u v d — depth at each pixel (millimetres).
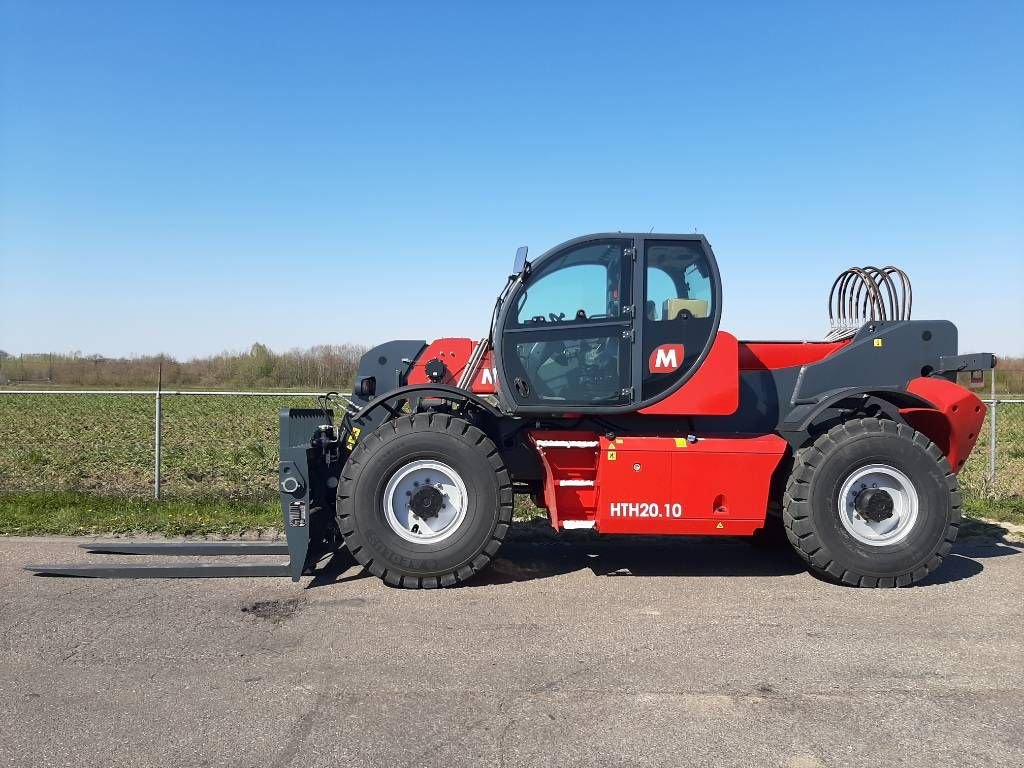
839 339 6891
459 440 5676
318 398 7465
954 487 5812
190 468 11562
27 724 3490
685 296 6102
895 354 6523
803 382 6453
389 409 6562
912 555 5715
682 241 6102
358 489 5633
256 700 3736
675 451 5918
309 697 3771
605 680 3992
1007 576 6047
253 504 8258
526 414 6078
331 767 3131
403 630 4734
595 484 5996
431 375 6422
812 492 5766
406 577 5629
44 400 23578
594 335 6039
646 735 3406
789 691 3863
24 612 5012
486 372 6375
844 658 4297
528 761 3184
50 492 8711
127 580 5773
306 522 5684
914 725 3508
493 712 3619
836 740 3369
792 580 5965
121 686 3891
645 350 6051
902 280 6684
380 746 3301
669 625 4852
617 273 6070
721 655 4340
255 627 4762
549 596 5484
